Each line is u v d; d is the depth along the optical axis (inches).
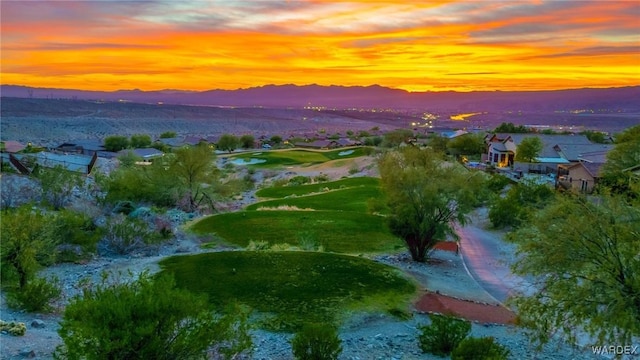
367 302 742.5
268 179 3289.9
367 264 903.1
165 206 1785.2
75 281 838.5
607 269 448.8
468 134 3764.8
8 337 544.1
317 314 693.9
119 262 965.2
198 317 423.8
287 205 1793.8
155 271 869.8
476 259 1109.1
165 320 392.5
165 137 7618.1
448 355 575.5
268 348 577.3
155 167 1847.9
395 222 1079.0
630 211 476.4
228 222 1379.2
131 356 376.5
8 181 1528.1
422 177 1064.8
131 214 1413.6
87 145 5177.2
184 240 1250.0
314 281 801.6
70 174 1784.0
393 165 1186.6
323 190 2352.4
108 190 1729.8
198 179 1834.4
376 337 634.2
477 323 702.5
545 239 493.4
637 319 437.4
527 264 515.2
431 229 1059.3
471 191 1072.2
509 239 551.8
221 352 449.4
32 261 773.9
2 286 754.8
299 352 508.4
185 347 397.1
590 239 461.7
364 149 4158.5
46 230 877.8
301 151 4596.5
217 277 812.6
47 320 642.8
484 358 484.4
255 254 929.5
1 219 779.4
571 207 493.7
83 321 370.0
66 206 1467.8
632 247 445.7
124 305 380.8
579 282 484.7
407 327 676.7
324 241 1214.3
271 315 684.7
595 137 3747.5
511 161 3016.7
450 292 846.5
